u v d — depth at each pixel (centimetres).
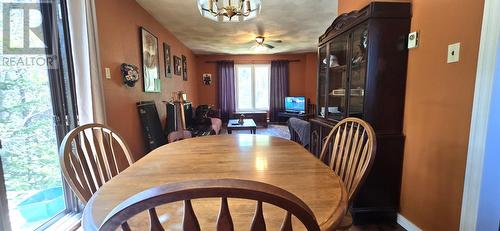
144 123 294
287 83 726
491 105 126
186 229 50
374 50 183
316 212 77
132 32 278
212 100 732
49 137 179
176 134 254
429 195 167
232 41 519
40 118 173
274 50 652
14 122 157
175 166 121
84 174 110
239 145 162
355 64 213
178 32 437
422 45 170
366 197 194
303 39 504
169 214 75
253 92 744
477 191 133
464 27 137
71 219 185
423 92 169
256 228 52
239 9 218
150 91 331
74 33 179
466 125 138
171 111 379
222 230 51
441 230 158
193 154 142
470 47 134
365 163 112
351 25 207
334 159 148
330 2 298
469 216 137
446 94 151
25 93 163
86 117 186
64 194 190
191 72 636
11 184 157
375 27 181
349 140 136
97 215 77
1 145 148
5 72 152
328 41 256
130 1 273
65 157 101
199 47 590
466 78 137
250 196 48
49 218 179
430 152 164
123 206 47
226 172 112
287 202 49
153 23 348
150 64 331
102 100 198
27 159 166
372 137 114
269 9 322
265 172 112
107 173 131
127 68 254
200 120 502
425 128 168
